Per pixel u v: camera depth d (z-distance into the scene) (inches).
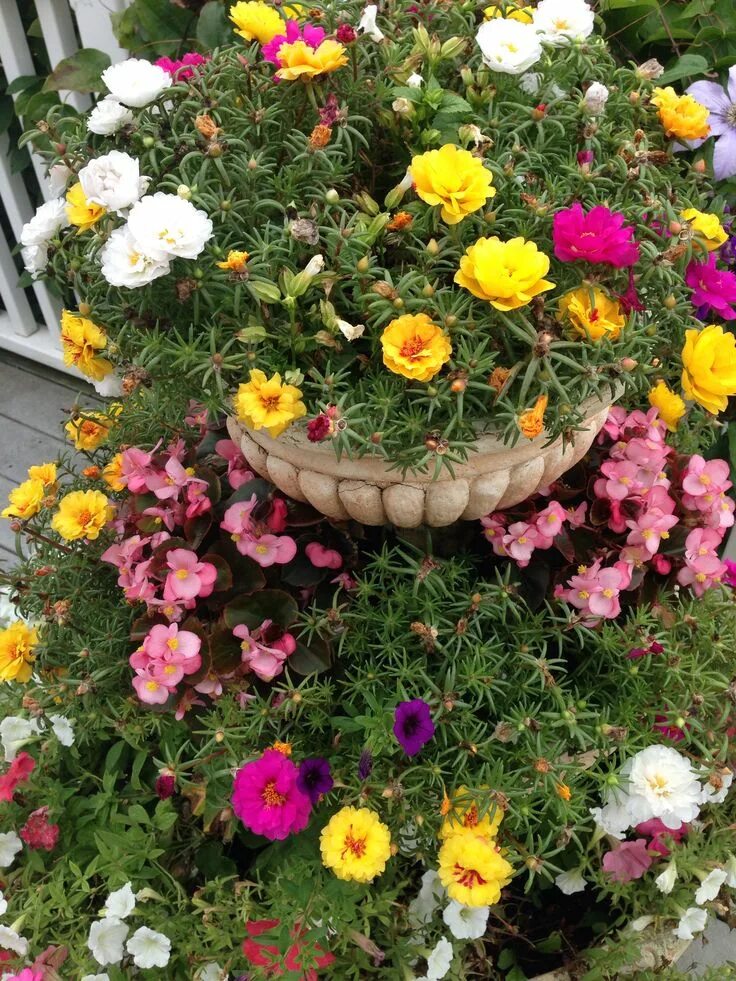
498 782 50.6
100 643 60.3
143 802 60.0
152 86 50.5
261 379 47.8
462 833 50.8
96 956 51.2
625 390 55.7
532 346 44.9
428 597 54.6
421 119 52.3
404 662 53.4
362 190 54.7
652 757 52.6
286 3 58.3
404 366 44.5
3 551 106.7
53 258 57.7
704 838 59.7
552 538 57.6
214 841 59.4
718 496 61.9
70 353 57.1
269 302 48.2
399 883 53.5
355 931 50.9
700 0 79.4
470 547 60.2
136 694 60.9
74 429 75.2
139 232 45.8
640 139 53.2
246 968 53.6
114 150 52.0
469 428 47.0
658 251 52.0
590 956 55.4
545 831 58.1
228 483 66.4
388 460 47.4
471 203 45.8
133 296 51.3
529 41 49.9
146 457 61.2
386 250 51.3
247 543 57.8
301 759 56.0
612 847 56.9
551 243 49.6
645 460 59.9
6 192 116.1
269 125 52.7
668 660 56.0
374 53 54.4
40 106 104.0
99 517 62.1
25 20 110.1
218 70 53.5
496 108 52.7
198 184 49.3
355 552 59.0
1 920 54.6
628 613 61.5
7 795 56.8
